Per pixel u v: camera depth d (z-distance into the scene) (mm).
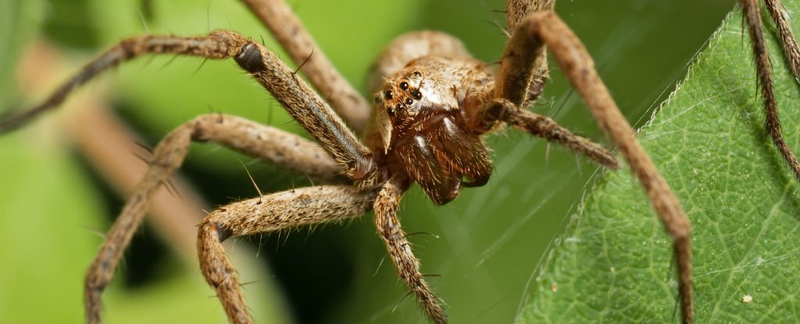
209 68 111
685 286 96
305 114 105
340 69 114
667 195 96
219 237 104
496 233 119
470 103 106
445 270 117
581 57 98
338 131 106
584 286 99
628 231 100
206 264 103
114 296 108
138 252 109
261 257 112
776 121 100
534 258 115
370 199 107
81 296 106
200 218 110
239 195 113
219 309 108
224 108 111
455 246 118
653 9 120
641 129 101
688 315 96
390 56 113
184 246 110
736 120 101
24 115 98
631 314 99
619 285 99
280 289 112
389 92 107
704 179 100
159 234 110
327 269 114
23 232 106
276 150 111
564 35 98
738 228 100
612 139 97
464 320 115
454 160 106
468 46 120
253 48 104
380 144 107
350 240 115
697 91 101
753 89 101
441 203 106
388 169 107
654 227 100
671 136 101
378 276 114
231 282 103
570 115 118
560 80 118
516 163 120
